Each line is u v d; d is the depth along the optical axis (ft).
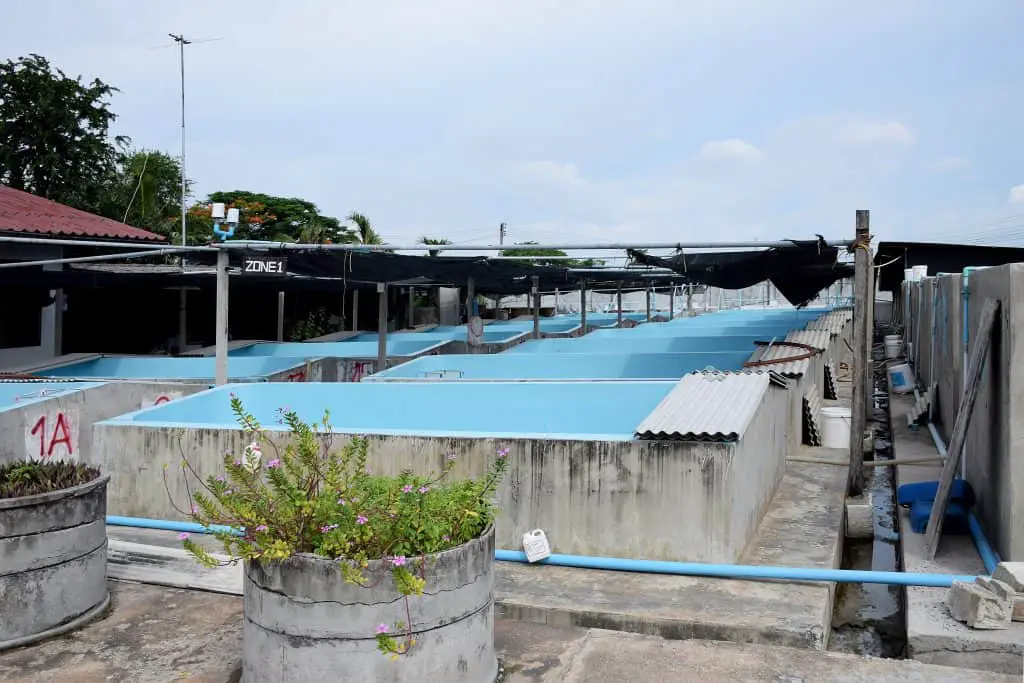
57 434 29.25
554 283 64.08
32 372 46.83
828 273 42.24
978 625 14.97
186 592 17.57
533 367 43.27
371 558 12.01
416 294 85.92
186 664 14.26
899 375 45.85
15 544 14.96
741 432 18.69
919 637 14.89
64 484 15.88
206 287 57.21
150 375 48.16
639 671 13.78
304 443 13.67
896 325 79.46
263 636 12.28
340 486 13.05
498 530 20.07
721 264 35.58
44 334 49.39
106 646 15.02
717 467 18.29
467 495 13.37
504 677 13.70
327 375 48.85
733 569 17.42
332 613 11.81
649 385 28.89
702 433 18.39
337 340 70.23
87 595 16.02
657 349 52.75
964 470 23.85
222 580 18.04
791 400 30.91
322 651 11.86
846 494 25.38
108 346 56.70
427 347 59.11
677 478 18.60
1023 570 15.57
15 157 74.64
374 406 30.91
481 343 51.52
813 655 14.30
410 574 11.60
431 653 12.09
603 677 13.55
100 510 16.51
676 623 15.46
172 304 61.67
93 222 48.32
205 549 20.52
